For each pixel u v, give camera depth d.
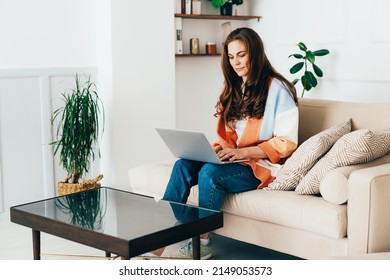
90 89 3.89
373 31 3.92
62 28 3.70
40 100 3.63
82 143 3.48
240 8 4.79
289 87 2.66
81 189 3.50
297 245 2.33
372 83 4.00
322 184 2.23
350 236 2.12
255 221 2.49
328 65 4.28
